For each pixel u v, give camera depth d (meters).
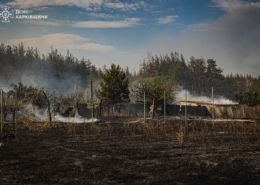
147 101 24.77
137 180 7.19
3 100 16.83
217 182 7.13
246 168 8.34
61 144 11.77
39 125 16.50
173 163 8.84
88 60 73.69
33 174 7.64
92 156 9.69
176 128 16.53
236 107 23.98
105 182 7.02
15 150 10.48
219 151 10.55
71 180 7.16
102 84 26.38
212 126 17.33
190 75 63.72
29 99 20.73
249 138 13.43
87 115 23.69
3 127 15.88
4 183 6.92
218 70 67.69
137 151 10.49
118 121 20.38
